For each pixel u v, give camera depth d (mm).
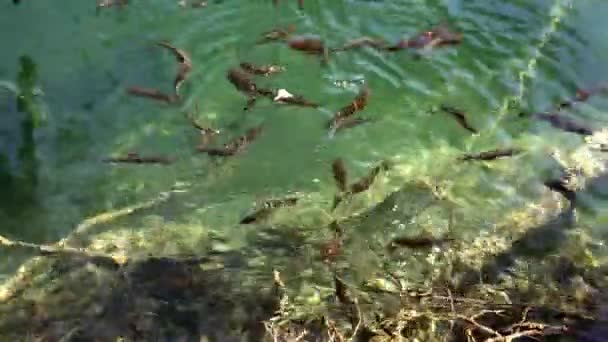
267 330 3080
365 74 4258
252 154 3850
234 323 3148
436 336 3066
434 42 4398
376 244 3471
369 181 3719
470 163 3824
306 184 3711
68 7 4660
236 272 3342
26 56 4328
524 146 3898
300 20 4570
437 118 4031
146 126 3973
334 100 4121
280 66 4289
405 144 3906
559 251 3451
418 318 3098
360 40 4395
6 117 3984
